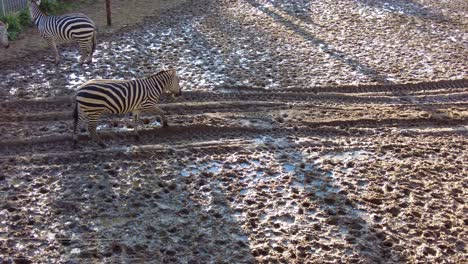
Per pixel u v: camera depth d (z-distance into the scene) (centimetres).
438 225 603
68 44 1031
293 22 1187
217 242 565
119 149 704
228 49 1029
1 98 819
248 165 695
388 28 1162
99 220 588
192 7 1270
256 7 1284
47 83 870
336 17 1224
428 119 819
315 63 982
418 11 1277
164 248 554
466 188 668
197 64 958
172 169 677
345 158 720
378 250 565
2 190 628
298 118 805
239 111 819
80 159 687
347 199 639
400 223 605
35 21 934
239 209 614
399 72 955
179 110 809
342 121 802
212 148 724
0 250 543
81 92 675
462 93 895
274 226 592
